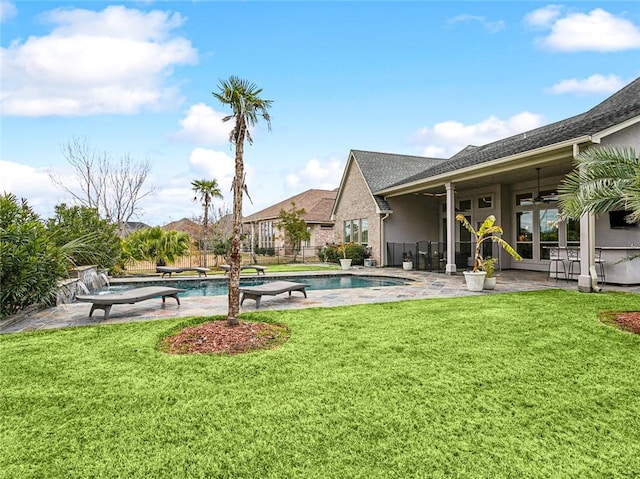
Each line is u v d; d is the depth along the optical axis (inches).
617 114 385.4
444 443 106.0
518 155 406.3
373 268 714.8
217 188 858.8
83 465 97.4
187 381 149.0
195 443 106.9
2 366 166.9
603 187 266.7
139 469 95.8
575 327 221.5
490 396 134.3
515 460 98.6
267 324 238.7
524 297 327.0
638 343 191.0
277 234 1216.8
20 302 274.5
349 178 863.1
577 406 126.9
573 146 349.7
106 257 529.0
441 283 459.5
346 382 146.7
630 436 109.2
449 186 550.6
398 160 882.1
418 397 133.6
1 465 97.5
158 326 237.1
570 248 455.2
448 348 186.2
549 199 479.8
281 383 146.3
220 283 556.1
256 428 114.3
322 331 220.4
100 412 124.5
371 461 98.4
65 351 188.1
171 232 746.2
